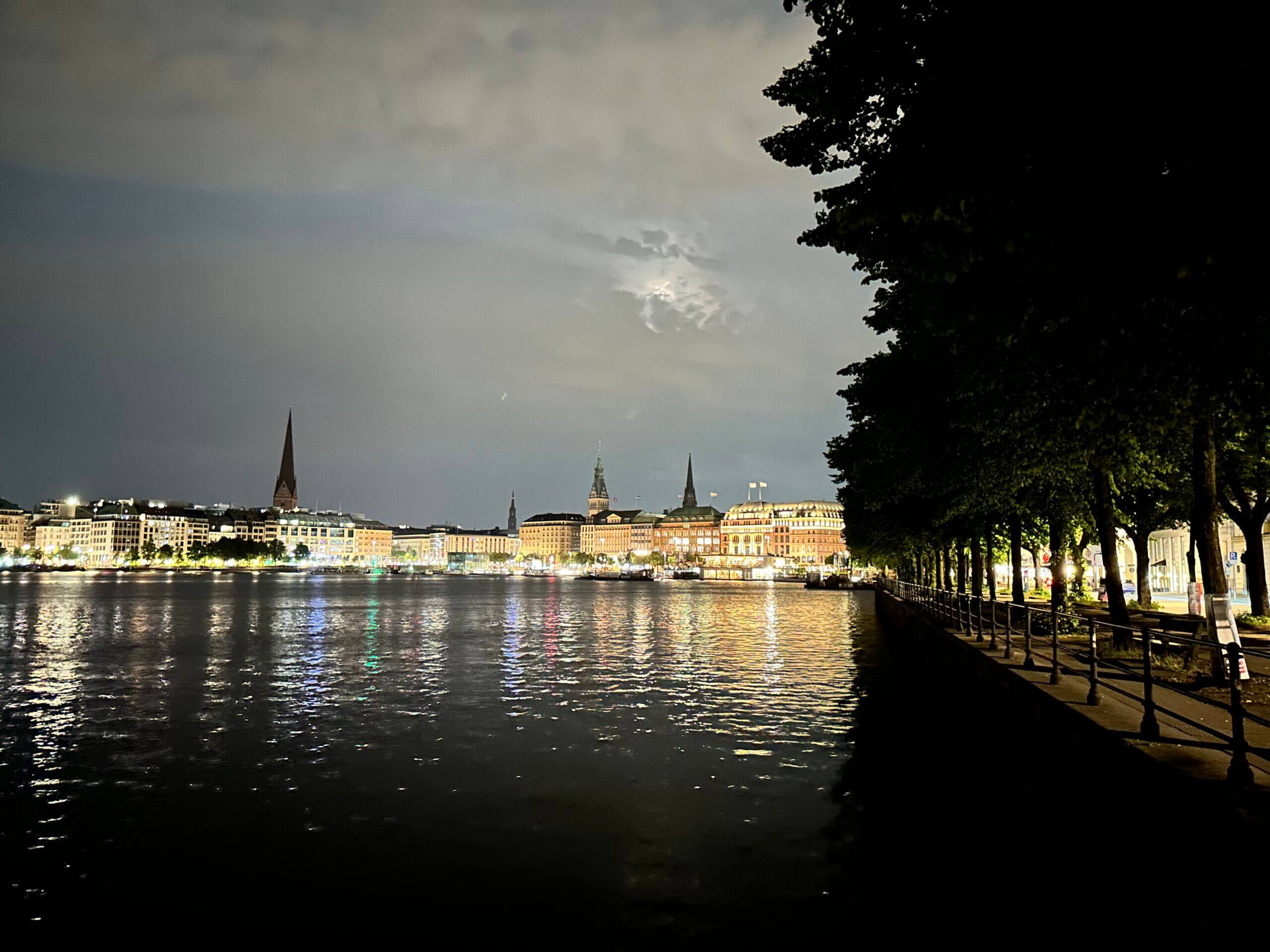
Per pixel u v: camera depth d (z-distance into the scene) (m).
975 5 10.62
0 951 11.95
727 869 14.73
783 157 16.48
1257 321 11.10
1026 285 12.55
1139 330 11.91
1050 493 34.66
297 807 18.52
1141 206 10.13
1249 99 9.05
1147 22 9.24
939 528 48.53
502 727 27.42
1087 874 13.59
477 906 13.33
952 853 15.36
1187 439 20.47
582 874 14.59
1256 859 8.06
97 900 13.66
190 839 16.50
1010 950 11.39
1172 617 42.19
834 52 12.85
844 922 12.54
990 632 34.00
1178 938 9.93
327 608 104.31
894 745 24.52
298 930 12.59
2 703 32.38
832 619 85.75
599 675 40.53
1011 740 20.59
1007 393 19.12
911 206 11.91
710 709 30.88
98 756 23.48
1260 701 16.27
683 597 147.50
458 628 71.56
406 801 18.95
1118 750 12.34
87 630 67.75
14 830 17.05
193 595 138.62
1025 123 10.45
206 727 27.52
